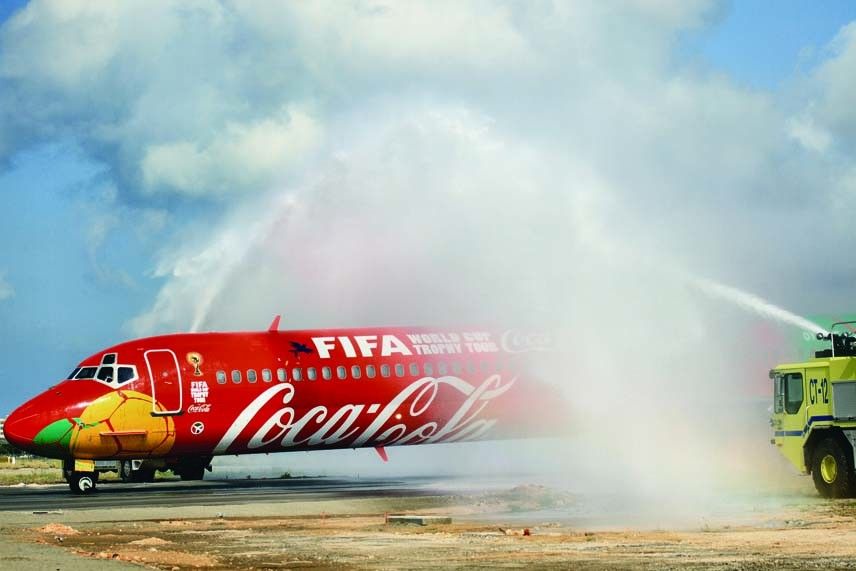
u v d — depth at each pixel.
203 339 46.09
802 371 35.12
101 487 48.97
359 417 47.34
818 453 34.41
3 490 49.06
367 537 25.80
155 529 28.59
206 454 45.88
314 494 41.72
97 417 43.25
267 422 45.75
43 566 20.27
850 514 29.16
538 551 22.53
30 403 43.47
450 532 26.62
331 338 48.16
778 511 30.38
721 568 19.58
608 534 25.39
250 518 31.75
